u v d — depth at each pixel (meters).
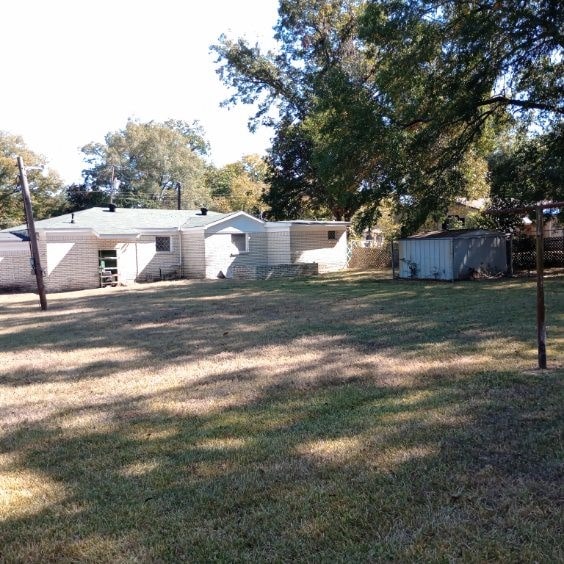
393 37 16.59
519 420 4.28
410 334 8.26
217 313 11.92
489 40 15.76
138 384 6.07
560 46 15.38
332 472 3.52
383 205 21.86
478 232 18.94
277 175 31.23
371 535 2.77
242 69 29.80
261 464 3.70
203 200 56.75
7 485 3.56
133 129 54.56
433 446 3.84
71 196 48.53
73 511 3.16
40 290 14.32
